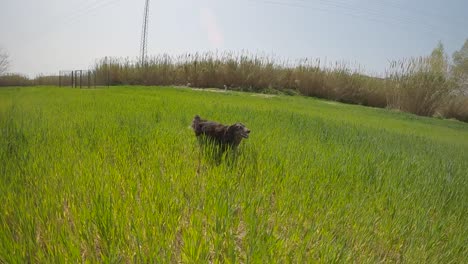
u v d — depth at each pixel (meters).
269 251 2.14
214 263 2.09
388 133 8.77
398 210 3.18
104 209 2.37
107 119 6.21
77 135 4.79
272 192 3.37
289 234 2.49
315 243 2.42
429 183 4.18
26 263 1.94
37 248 2.06
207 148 4.35
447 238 2.92
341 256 2.19
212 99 13.90
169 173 3.44
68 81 34.72
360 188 3.64
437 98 22.36
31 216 2.32
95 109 8.03
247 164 3.90
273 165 3.91
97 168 3.33
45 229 2.29
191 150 4.55
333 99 26.47
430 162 5.47
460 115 23.62
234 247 2.15
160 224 2.33
